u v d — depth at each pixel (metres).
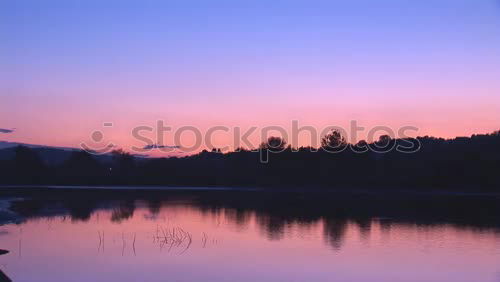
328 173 84.88
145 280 16.42
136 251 21.69
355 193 68.31
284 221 33.50
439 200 54.38
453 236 26.34
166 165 102.75
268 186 88.19
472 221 33.19
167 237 25.86
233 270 17.94
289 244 23.77
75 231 28.14
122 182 99.38
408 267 18.53
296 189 78.19
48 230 28.59
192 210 41.97
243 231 28.30
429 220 33.91
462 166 74.44
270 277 16.91
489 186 71.06
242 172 95.69
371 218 35.28
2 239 25.12
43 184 99.38
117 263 19.12
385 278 16.91
